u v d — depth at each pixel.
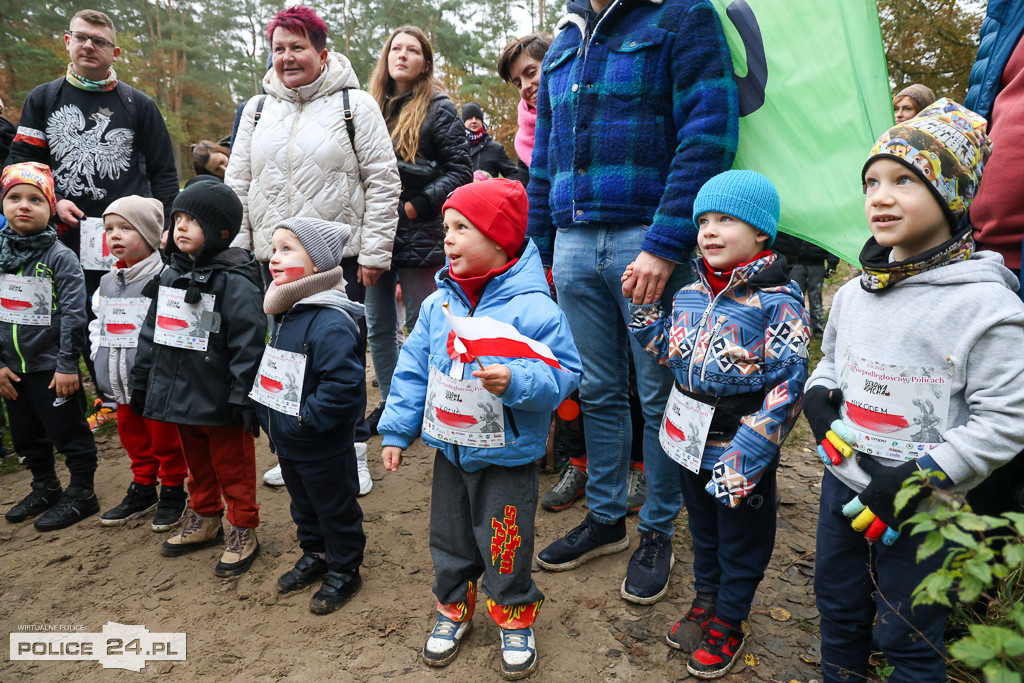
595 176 2.32
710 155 2.11
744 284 1.92
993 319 1.39
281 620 2.38
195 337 2.55
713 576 2.17
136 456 3.12
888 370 1.53
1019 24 1.98
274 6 28.09
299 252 2.39
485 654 2.16
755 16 2.32
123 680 2.10
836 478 1.67
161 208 3.07
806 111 2.23
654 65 2.21
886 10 10.11
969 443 1.38
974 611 1.86
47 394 3.07
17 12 19.33
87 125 3.82
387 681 2.05
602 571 2.58
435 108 3.72
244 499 2.68
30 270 3.04
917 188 1.46
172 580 2.65
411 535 2.93
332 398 2.26
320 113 3.12
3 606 2.50
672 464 2.36
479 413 1.96
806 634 2.18
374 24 21.58
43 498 3.24
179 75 26.33
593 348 2.49
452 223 2.04
